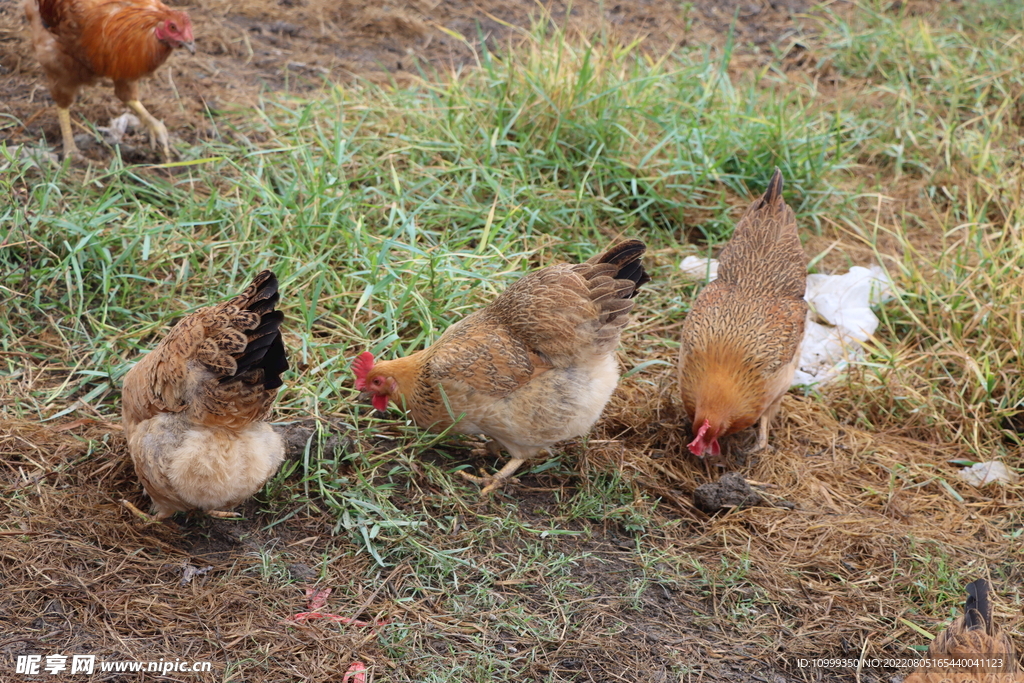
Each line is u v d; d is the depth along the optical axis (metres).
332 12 5.06
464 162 4.21
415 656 3.38
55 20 3.97
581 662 3.41
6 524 3.45
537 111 4.35
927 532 3.68
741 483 3.69
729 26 5.64
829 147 4.59
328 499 3.56
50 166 4.00
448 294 3.89
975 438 3.85
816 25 5.73
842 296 4.11
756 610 3.53
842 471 3.79
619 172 4.28
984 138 4.62
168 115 4.30
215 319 3.39
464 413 3.61
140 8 4.00
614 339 3.61
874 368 3.95
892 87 4.98
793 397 3.95
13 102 4.23
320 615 3.42
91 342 3.75
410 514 3.58
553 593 3.50
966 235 4.20
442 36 5.01
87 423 3.63
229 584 3.44
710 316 3.76
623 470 3.72
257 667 3.34
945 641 3.31
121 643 3.34
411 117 4.36
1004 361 3.94
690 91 4.60
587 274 3.62
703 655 3.45
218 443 3.42
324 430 3.64
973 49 5.16
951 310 4.05
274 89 4.50
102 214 3.92
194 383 3.39
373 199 4.11
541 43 4.55
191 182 4.08
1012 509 3.73
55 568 3.41
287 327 3.83
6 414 3.62
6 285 3.79
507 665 3.39
